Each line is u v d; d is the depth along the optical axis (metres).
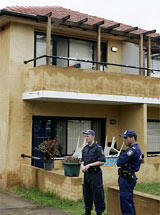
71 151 12.80
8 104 11.22
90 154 7.04
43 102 11.90
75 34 12.77
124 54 13.98
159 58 15.02
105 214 7.32
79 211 7.71
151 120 14.57
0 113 11.70
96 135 13.48
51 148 9.91
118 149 13.64
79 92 11.03
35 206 8.37
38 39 12.08
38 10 12.79
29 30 11.70
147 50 13.28
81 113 12.84
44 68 10.45
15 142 11.27
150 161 14.21
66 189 8.67
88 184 7.07
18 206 8.41
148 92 12.70
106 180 10.44
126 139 6.44
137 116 12.81
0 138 11.58
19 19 11.08
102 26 13.23
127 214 6.18
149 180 11.60
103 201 7.01
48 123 12.25
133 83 12.30
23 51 11.55
